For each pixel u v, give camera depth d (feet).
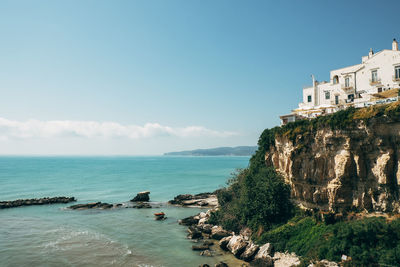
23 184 342.23
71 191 292.40
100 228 149.89
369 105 106.01
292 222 115.55
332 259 87.81
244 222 131.75
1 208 201.26
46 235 135.03
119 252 113.09
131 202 236.22
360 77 153.58
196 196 252.21
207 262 103.91
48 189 303.68
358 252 84.53
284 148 130.72
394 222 86.02
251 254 104.99
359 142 101.60
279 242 107.86
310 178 117.19
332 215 104.22
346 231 90.58
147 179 420.36
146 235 137.80
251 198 131.54
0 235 134.21
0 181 371.97
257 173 146.41
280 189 126.72
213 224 149.69
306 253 96.63
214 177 455.63
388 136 95.81
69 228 148.77
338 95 166.91
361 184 101.60
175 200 231.71
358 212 100.99
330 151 110.22
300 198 121.90
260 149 156.46
